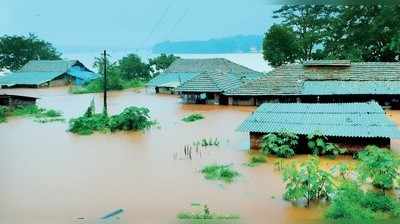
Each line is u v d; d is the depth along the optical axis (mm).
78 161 22578
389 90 35781
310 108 25453
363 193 14625
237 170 20000
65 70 65750
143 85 63688
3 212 14508
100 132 30672
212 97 42812
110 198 16391
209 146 25062
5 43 70938
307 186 15250
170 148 25016
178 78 55281
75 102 48312
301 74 39969
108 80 59562
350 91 36406
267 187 17297
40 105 45844
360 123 22531
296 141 22188
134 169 20719
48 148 25922
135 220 13578
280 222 12859
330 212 12953
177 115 36938
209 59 57375
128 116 31047
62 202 15945
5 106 40812
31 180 19047
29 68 66812
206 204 15406
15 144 27172
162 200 15992
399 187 16375
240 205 15211
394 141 24109
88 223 12953
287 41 48906
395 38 41531
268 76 40781
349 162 20688
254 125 23734
